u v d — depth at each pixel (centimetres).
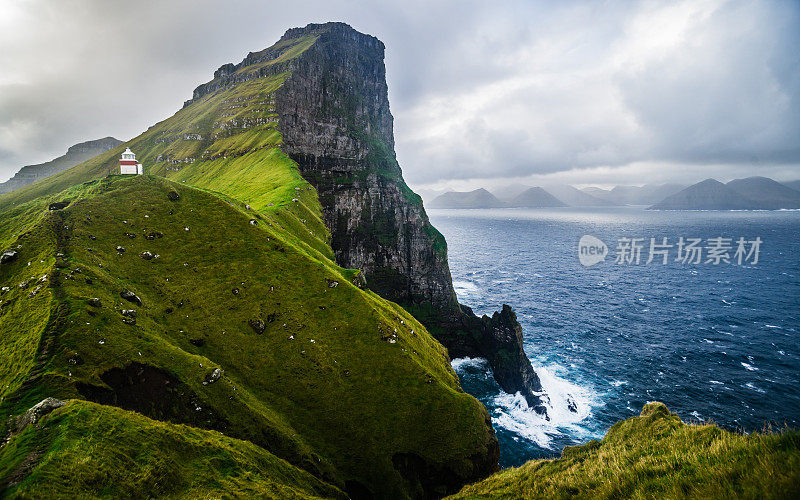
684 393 8738
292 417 4731
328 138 19438
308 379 5203
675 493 1155
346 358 5600
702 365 9950
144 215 6700
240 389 4550
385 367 5612
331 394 5125
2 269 4959
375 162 19925
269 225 8100
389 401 5225
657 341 11569
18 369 3281
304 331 5744
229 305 5750
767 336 11456
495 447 5316
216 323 5447
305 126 18912
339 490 3903
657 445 1723
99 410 2662
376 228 16725
